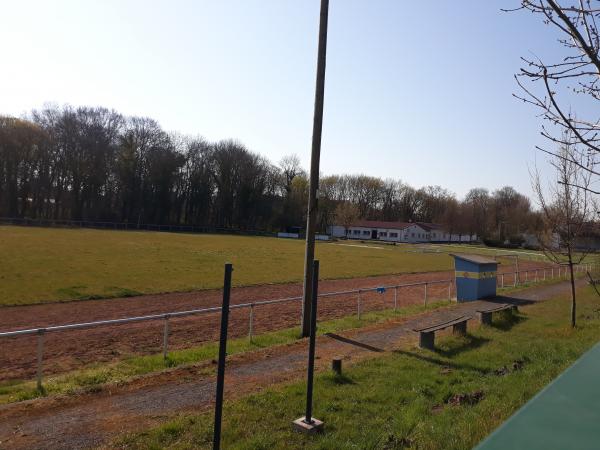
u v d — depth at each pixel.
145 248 43.34
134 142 88.62
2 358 10.58
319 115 12.42
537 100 3.78
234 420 6.29
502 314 14.59
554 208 13.73
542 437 1.28
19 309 16.62
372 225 109.62
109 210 86.12
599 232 12.44
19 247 36.69
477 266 20.06
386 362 9.38
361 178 131.25
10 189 75.81
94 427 6.13
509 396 7.28
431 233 115.31
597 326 13.52
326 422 6.30
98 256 34.03
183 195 97.69
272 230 105.31
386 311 16.88
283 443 5.65
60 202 81.94
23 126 76.25
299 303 19.56
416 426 6.16
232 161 101.00
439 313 16.27
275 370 8.95
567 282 29.06
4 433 5.91
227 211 101.69
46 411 6.66
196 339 12.70
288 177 108.75
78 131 83.19
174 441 5.69
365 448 5.58
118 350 11.40
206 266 32.16
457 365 9.29
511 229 94.94
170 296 20.55
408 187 133.50
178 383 8.00
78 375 8.61
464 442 5.47
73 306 17.50
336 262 42.47
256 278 27.84
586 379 1.79
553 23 3.47
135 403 7.04
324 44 12.42
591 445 1.22
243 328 14.34
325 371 8.66
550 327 13.61
